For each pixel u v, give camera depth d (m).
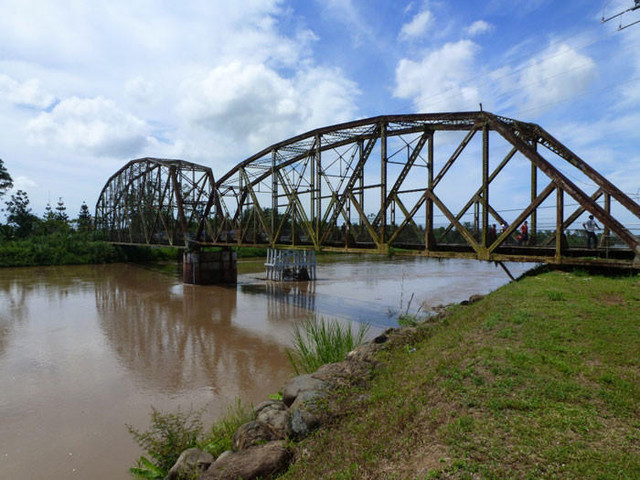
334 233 25.64
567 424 4.79
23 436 10.70
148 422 11.39
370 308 27.16
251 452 6.26
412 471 4.32
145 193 50.53
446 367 6.82
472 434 4.75
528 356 6.79
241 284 39.56
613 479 3.78
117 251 64.12
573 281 12.26
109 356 17.34
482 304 11.44
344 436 5.82
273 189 28.19
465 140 15.87
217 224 41.88
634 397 5.34
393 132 19.56
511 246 15.05
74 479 8.86
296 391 8.28
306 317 24.52
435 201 16.66
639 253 11.24
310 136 23.98
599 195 15.80
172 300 30.77
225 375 15.01
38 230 80.69
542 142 17.42
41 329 22.00
